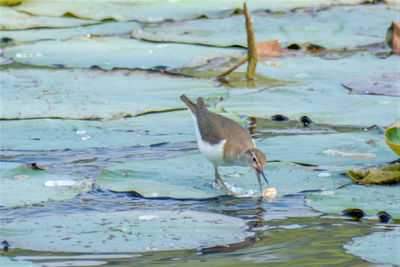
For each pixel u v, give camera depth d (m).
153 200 10.42
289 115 14.60
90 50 20.53
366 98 15.88
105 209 10.04
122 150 12.95
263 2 27.12
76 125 14.05
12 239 8.81
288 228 9.30
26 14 25.11
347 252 8.34
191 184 11.15
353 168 11.54
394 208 9.84
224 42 21.72
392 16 24.94
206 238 8.88
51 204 10.18
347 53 20.98
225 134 11.25
